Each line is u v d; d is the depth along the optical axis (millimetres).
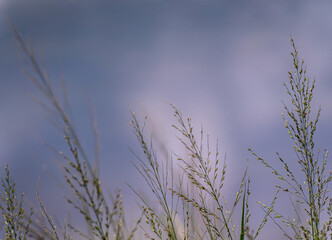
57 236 2885
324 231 3559
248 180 3689
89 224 2402
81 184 2379
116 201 2471
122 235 2508
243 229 3490
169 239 3473
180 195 3646
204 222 3676
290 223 3623
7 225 3176
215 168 3762
